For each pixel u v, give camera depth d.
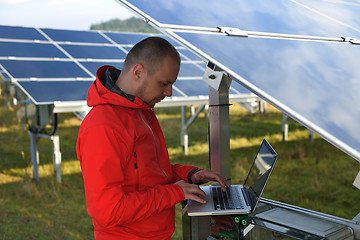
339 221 1.60
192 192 1.52
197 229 1.91
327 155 6.95
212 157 2.15
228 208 1.69
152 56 1.45
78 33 7.91
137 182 1.48
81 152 1.38
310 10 2.33
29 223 4.22
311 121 1.07
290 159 6.78
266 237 1.72
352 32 2.09
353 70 1.53
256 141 8.34
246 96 6.24
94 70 5.90
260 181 1.73
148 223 1.50
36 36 7.09
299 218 1.65
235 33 1.59
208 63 2.02
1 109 13.56
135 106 1.47
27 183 5.45
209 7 1.86
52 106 5.52
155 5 1.68
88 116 1.43
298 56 1.53
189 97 5.55
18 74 5.10
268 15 2.01
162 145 1.73
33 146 5.87
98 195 1.30
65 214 4.51
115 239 1.48
